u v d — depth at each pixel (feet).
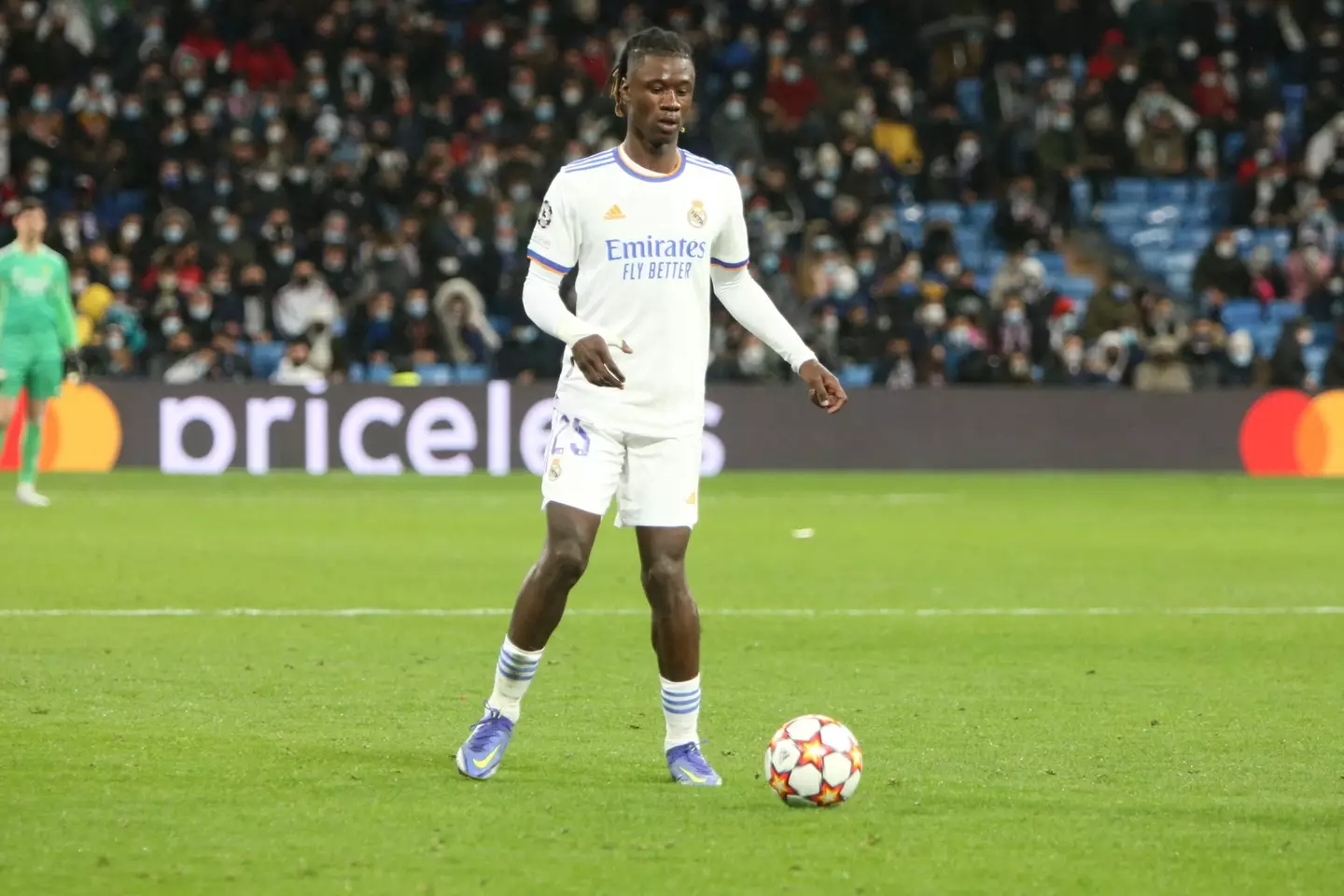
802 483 245.86
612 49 329.31
